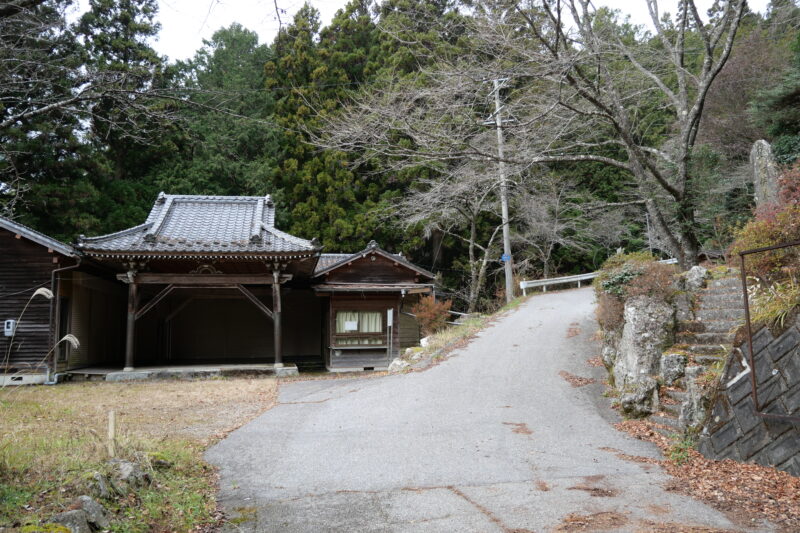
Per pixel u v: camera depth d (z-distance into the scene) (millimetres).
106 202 24328
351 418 8930
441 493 5242
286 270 18844
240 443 7453
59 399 11289
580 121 15234
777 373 5488
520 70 10344
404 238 28469
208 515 4793
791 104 15062
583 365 11742
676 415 7457
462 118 11938
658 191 14453
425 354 14977
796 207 7578
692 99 21062
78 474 4809
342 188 27922
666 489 5168
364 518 4660
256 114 28891
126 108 6953
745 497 4812
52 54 7824
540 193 25719
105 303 19375
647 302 9109
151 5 17359
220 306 22109
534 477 5676
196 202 19094
